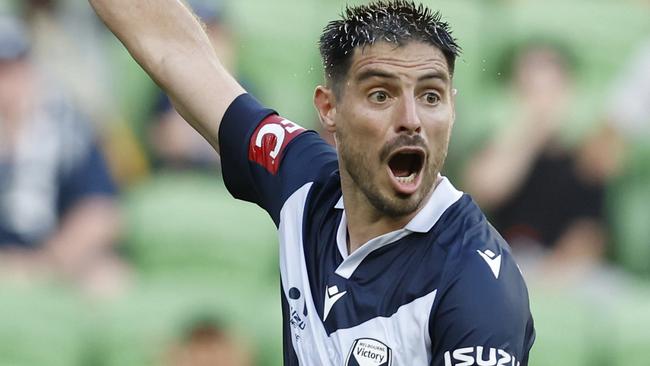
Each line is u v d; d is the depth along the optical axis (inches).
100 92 970.7
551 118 999.6
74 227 927.0
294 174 428.8
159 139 978.1
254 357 911.7
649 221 1003.9
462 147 1007.0
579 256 981.2
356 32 378.9
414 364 377.1
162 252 944.3
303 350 398.0
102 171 944.3
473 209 394.0
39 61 953.5
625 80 1072.8
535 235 978.1
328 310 392.5
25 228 919.0
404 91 371.2
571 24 1101.1
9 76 922.1
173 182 970.7
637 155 1019.9
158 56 450.3
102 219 933.8
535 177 982.4
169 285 934.4
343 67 382.6
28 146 922.1
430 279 378.0
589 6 1123.9
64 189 930.1
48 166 924.0
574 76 1050.7
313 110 1045.2
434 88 373.4
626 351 952.9
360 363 382.0
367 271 388.5
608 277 976.3
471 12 1104.2
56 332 904.9
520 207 979.9
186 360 906.7
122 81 988.6
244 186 448.5
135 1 452.1
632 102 1040.2
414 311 377.1
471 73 1067.9
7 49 925.8
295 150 434.6
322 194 417.1
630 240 1000.2
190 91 448.8
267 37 1064.2
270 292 952.3
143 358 904.9
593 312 959.0
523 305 374.3
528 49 1037.8
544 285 968.3
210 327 912.3
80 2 995.3
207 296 928.3
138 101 986.1
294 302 405.1
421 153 372.5
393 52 370.9
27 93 928.3
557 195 981.8
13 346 897.5
